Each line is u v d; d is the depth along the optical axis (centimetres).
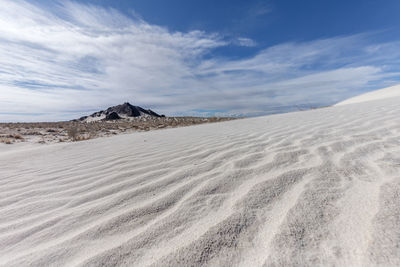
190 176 180
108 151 368
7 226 125
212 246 90
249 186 146
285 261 77
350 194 118
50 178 221
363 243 80
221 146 295
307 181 143
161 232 103
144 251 91
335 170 157
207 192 144
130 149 362
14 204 158
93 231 110
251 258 81
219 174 177
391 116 377
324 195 121
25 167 289
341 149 211
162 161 245
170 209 126
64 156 360
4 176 243
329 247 81
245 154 234
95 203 146
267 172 169
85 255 92
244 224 102
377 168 150
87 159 309
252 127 513
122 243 98
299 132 341
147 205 134
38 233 114
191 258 84
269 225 99
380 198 108
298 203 115
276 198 125
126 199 146
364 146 212
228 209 118
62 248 99
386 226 86
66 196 165
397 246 76
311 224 96
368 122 352
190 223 109
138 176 197
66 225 120
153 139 491
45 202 157
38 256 95
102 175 213
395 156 171
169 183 169
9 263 92
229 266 79
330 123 400
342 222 94
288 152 221
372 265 71
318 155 200
